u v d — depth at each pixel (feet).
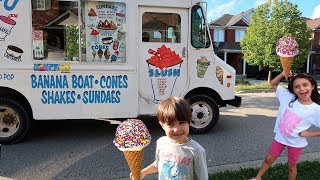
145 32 12.16
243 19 67.46
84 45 11.64
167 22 12.32
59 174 8.93
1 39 11.13
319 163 9.25
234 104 13.47
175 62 12.48
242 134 13.42
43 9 11.30
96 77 11.79
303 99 7.09
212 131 13.84
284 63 7.25
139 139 4.51
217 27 66.64
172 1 12.20
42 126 14.44
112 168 9.39
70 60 11.61
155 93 12.39
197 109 13.09
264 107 21.01
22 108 11.59
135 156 4.63
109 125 14.67
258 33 46.34
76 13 11.49
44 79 11.46
